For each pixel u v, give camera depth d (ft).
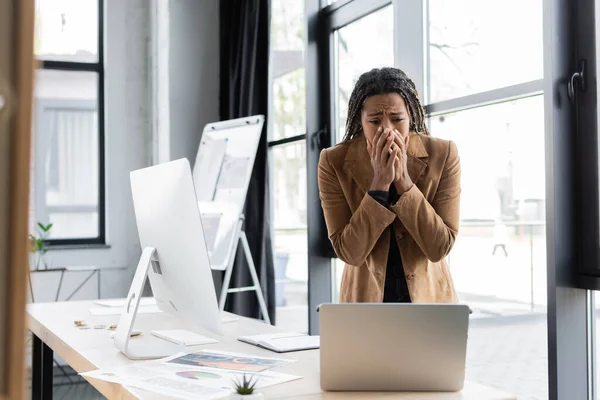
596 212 7.85
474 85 9.70
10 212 1.69
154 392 4.65
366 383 4.76
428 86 10.64
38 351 9.20
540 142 8.72
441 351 4.72
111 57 17.49
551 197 7.98
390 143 6.51
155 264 6.73
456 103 9.93
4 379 1.71
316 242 13.26
